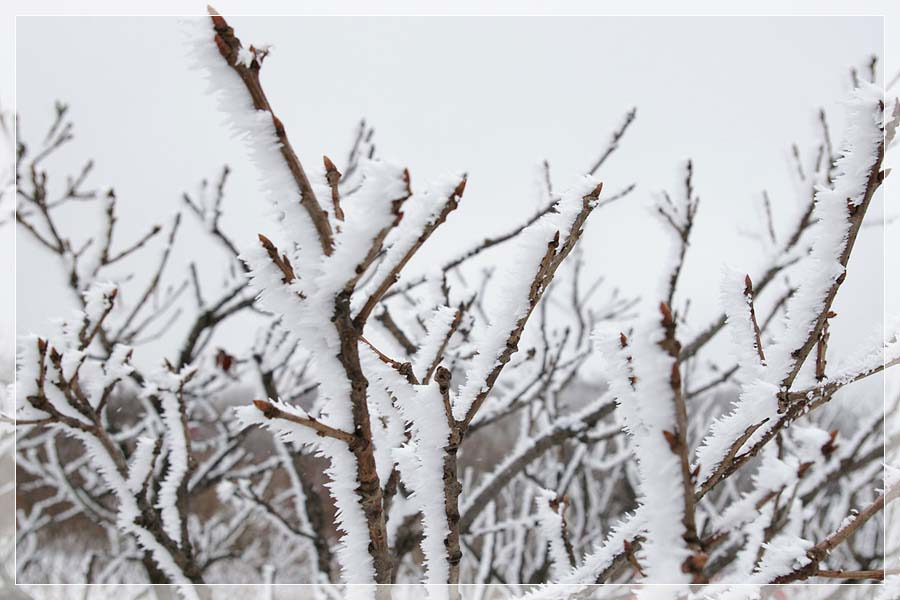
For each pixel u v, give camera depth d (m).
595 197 1.06
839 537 1.02
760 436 1.09
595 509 4.91
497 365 1.08
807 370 1.11
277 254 0.91
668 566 0.78
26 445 4.34
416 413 1.07
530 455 3.08
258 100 0.83
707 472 1.02
